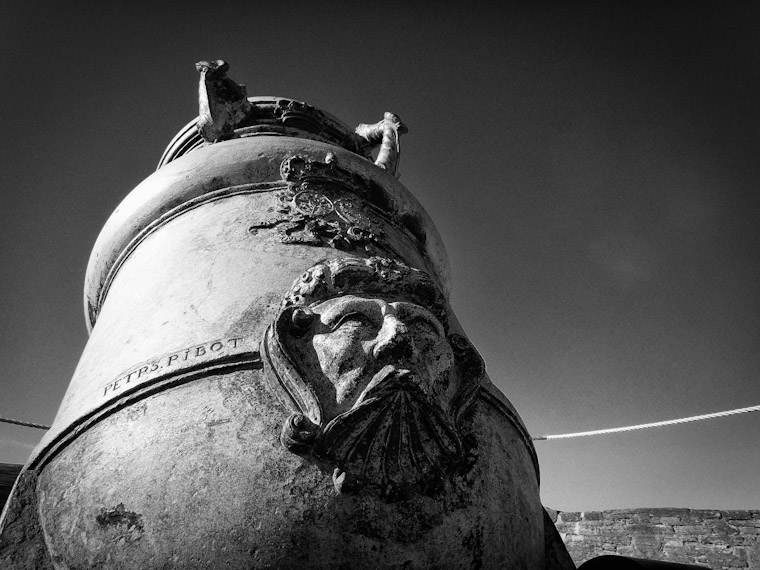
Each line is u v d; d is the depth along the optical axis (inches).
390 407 73.8
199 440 73.7
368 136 204.2
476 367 89.6
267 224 112.7
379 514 71.4
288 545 67.8
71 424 83.1
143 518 70.1
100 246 135.1
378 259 93.0
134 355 89.4
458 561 74.9
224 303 92.4
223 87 164.2
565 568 101.3
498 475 85.7
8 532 76.1
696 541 284.7
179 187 126.5
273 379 78.0
